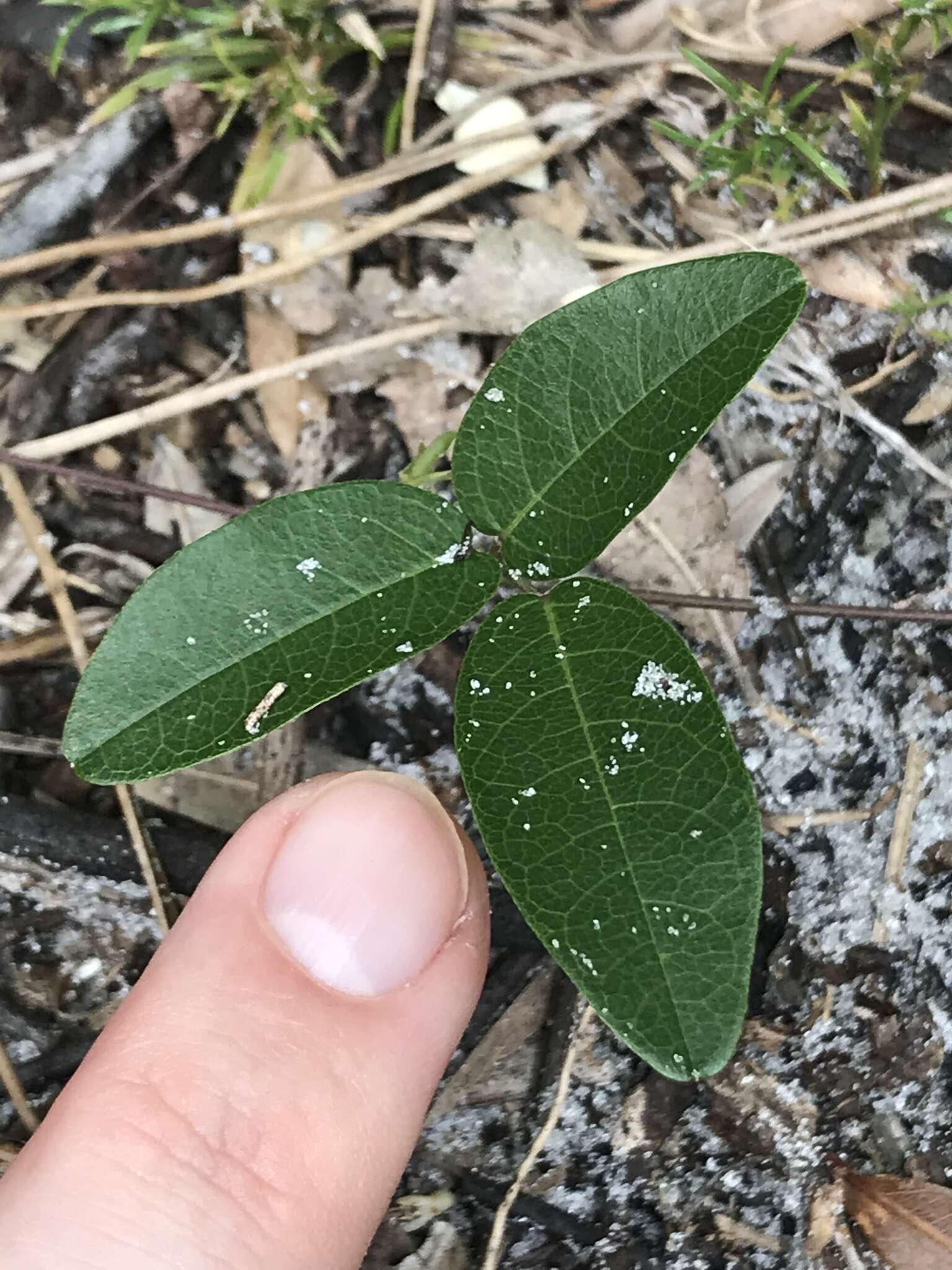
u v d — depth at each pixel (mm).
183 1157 84
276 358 119
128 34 120
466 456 84
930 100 121
